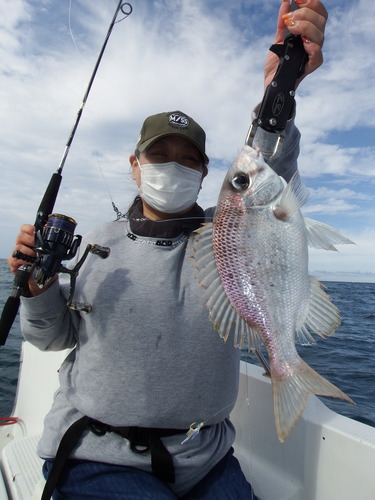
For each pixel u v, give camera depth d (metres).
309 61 0.63
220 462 0.71
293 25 0.60
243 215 0.61
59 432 0.67
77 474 0.63
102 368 0.65
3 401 1.65
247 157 0.62
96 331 0.67
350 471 0.74
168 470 0.62
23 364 1.31
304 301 0.57
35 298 0.67
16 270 0.67
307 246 0.58
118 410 0.63
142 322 0.65
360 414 1.57
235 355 0.71
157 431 0.64
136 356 0.64
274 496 0.79
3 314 0.68
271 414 0.90
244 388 0.97
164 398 0.64
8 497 0.80
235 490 0.66
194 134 0.77
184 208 0.79
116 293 0.67
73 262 0.79
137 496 0.58
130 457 0.62
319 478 0.78
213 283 0.60
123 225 0.81
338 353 2.75
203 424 0.65
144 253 0.72
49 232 0.64
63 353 1.12
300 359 0.56
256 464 0.90
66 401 0.70
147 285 0.68
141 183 0.80
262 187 0.61
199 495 0.66
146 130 0.79
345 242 0.55
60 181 0.84
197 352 0.65
